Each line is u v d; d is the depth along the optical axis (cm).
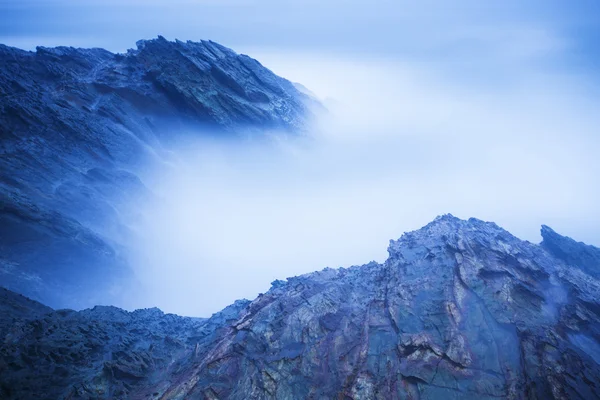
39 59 7338
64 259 3875
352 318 2333
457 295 2148
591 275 2708
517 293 2130
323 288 2812
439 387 1656
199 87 7969
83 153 5694
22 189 4388
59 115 5881
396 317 2136
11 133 5116
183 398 1927
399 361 1831
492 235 2817
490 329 1905
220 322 3092
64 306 3738
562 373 1577
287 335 2261
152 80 7944
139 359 2411
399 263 2694
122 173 5841
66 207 4603
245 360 2138
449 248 2583
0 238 3547
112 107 7012
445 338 1891
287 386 1897
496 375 1662
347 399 1720
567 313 2047
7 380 1981
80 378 2155
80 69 7856
